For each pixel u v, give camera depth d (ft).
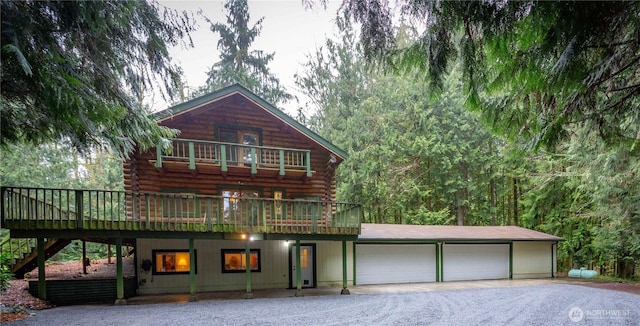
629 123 12.51
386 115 62.49
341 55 67.92
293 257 41.01
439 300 31.22
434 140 61.57
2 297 27.14
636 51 9.02
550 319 23.75
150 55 18.20
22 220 26.71
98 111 15.23
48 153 56.44
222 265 37.96
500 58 9.95
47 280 28.91
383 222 69.41
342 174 62.44
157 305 28.48
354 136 62.54
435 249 47.60
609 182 39.22
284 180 43.09
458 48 9.79
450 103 62.69
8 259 35.09
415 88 61.93
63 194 58.23
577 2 7.94
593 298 32.42
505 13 8.38
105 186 64.28
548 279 49.96
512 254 51.21
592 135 13.20
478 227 56.85
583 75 9.14
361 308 27.40
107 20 14.93
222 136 40.57
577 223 58.29
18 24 12.27
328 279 42.14
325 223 40.24
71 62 14.64
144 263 35.19
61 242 37.27
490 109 11.95
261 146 40.50
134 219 29.48
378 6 9.18
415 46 9.96
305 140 44.19
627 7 7.97
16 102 15.08
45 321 22.38
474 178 65.36
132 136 20.33
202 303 29.53
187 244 37.11
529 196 63.31
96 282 30.68
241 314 25.03
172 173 38.34
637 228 42.93
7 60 12.05
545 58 9.53
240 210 33.01
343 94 68.08
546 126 11.34
